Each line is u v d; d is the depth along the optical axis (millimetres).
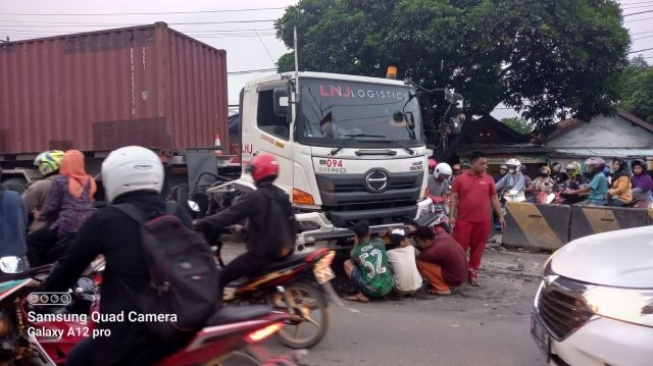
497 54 19375
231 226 5059
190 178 10164
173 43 10773
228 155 11992
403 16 18453
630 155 25312
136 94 10680
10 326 3893
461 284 7594
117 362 2723
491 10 18047
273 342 5379
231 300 4984
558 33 18281
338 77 7609
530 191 13992
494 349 5289
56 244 5207
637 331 3398
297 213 7168
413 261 7055
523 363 4926
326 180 7070
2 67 11961
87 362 2959
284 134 7309
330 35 19797
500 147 24672
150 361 2758
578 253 4262
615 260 3934
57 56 11391
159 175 2900
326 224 7098
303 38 20766
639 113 30906
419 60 19391
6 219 4531
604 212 9727
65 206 5219
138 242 2703
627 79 31766
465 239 7793
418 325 6051
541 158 24672
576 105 21000
